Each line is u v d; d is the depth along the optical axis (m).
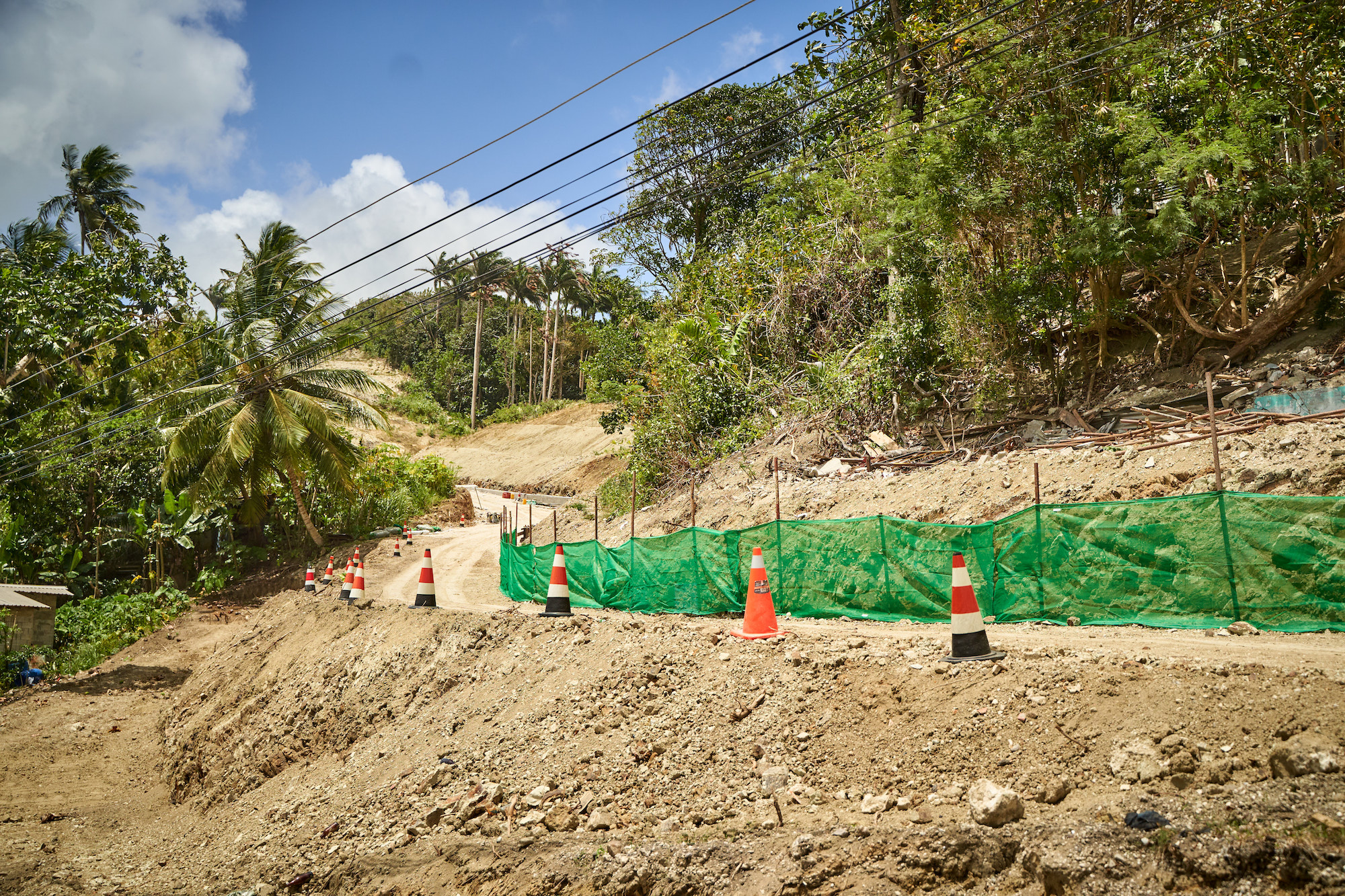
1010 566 9.24
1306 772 4.28
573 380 94.56
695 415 24.30
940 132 15.64
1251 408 13.02
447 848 6.48
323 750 11.20
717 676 7.74
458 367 92.81
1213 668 5.46
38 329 32.34
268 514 36.75
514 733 8.15
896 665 6.81
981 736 5.59
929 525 9.86
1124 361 16.28
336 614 15.44
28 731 17.05
